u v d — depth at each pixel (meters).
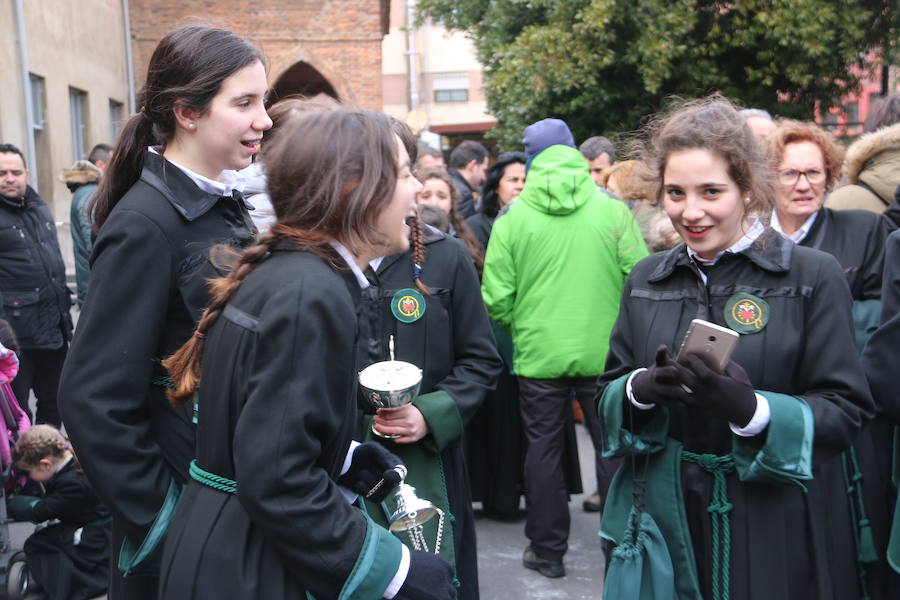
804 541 2.00
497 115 12.02
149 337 1.99
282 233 1.62
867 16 9.43
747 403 1.86
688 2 9.52
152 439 2.05
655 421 2.09
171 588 1.61
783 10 9.34
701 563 2.04
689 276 2.14
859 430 1.96
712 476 2.04
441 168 4.64
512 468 4.59
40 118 11.88
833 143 2.90
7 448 3.70
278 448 1.48
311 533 1.50
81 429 1.91
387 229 1.66
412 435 2.56
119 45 16.11
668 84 10.25
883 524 2.43
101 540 3.69
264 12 18.39
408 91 28.52
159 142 2.21
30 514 3.75
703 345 1.86
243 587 1.55
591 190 3.99
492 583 3.93
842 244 2.93
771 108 10.16
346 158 1.58
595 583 3.93
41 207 5.48
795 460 1.86
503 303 4.02
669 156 1.99
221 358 1.61
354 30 18.72
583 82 9.88
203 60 2.07
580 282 3.90
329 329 1.55
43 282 5.34
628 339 2.22
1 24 10.17
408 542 2.52
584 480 5.35
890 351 2.35
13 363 3.73
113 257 1.98
